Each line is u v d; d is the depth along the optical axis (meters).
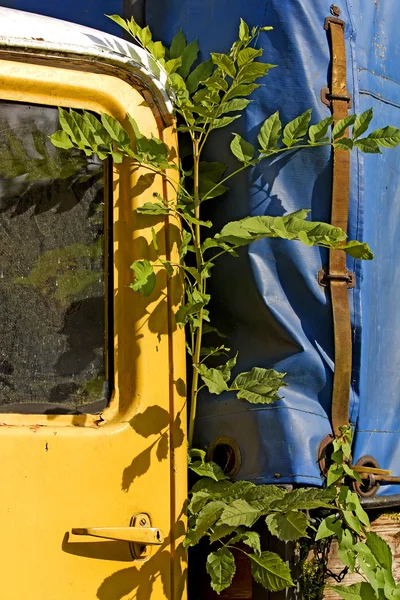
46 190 2.05
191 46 2.38
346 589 2.18
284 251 2.31
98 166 2.11
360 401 2.37
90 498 1.94
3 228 2.01
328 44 2.40
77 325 2.04
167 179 2.19
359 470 2.32
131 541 1.93
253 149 2.32
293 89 2.35
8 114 2.04
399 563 2.55
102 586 1.93
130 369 2.06
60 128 2.07
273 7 2.36
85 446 1.96
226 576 2.03
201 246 2.25
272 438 2.22
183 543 2.05
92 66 2.11
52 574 1.88
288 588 2.18
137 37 2.27
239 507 2.07
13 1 2.57
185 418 2.13
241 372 2.34
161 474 2.05
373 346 2.46
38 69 2.05
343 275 2.33
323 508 2.26
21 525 1.86
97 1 2.52
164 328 2.12
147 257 2.11
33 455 1.90
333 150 2.34
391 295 2.56
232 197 2.36
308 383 2.29
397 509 2.57
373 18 2.58
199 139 2.30
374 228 2.49
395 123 2.63
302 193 2.33
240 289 2.33
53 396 1.99
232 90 2.23
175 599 2.04
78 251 2.06
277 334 2.30
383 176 2.54
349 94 2.40
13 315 1.99
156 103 2.18
